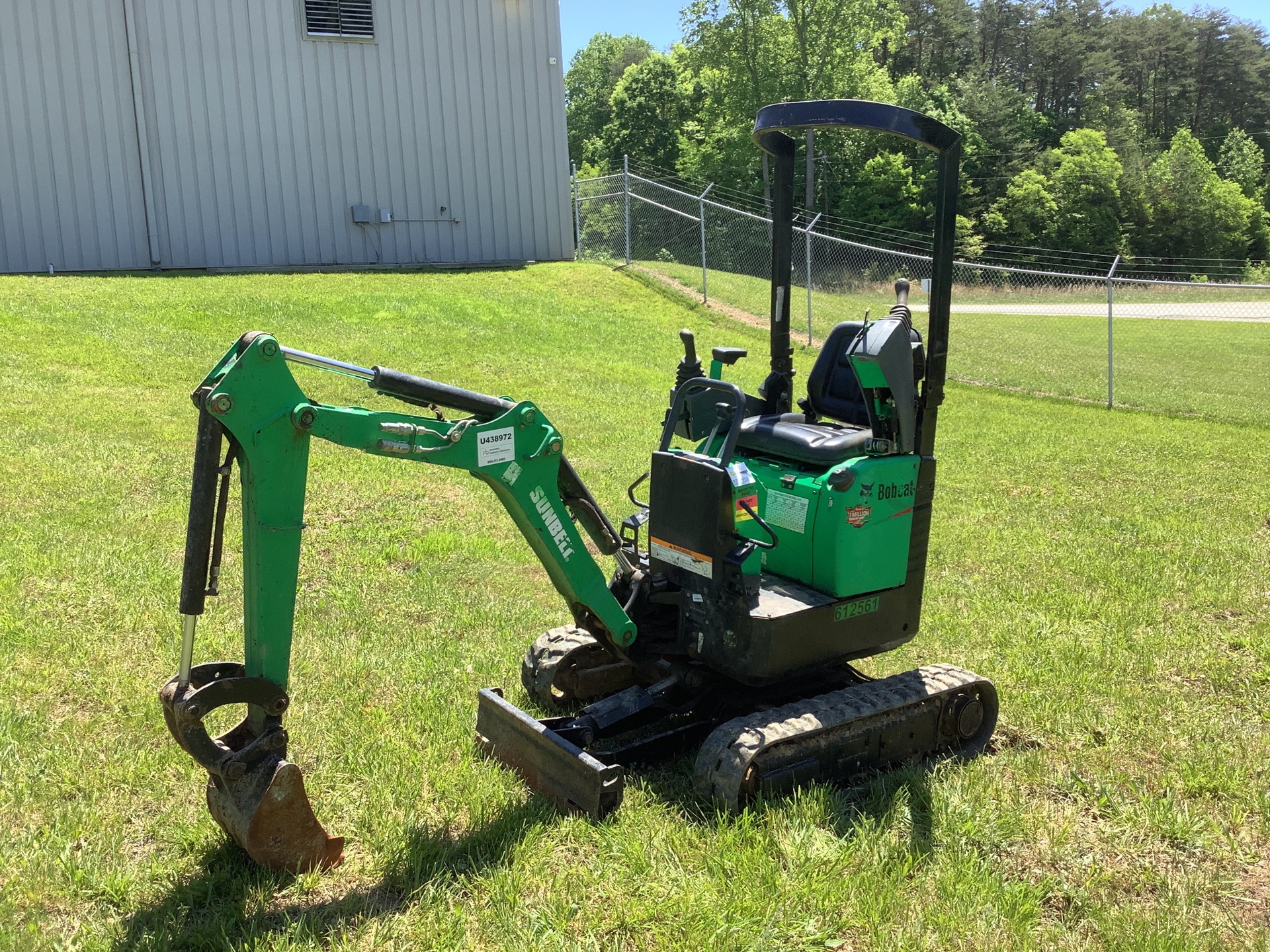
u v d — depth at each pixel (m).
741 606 4.21
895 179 47.91
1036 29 85.06
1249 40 91.00
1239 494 10.29
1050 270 57.91
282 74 19.23
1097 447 12.59
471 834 3.91
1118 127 76.31
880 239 47.91
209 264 19.11
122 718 4.71
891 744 4.59
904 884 3.70
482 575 7.09
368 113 20.05
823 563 4.46
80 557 6.61
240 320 15.13
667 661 4.69
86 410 10.31
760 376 15.90
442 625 6.14
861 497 4.41
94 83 17.89
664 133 63.38
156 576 6.41
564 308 18.88
